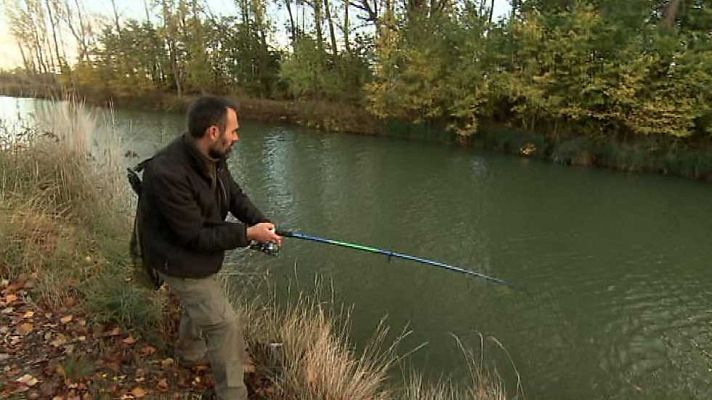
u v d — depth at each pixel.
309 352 3.31
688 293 6.53
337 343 3.91
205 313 2.44
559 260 7.53
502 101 16.22
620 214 9.82
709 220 9.51
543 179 12.38
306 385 3.11
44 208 4.41
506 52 15.59
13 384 2.55
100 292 3.38
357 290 6.27
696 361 5.16
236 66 25.89
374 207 9.83
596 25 13.75
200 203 2.31
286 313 4.57
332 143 16.88
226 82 26.50
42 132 5.34
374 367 4.55
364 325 5.51
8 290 3.35
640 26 13.95
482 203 10.31
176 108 24.77
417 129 17.59
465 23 16.81
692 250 8.01
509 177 12.51
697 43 12.92
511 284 6.64
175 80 27.09
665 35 13.20
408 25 18.08
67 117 5.68
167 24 26.36
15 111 6.87
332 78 21.06
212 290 2.48
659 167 12.94
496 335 5.48
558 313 5.98
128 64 26.77
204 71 26.08
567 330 5.62
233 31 26.02
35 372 2.66
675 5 14.22
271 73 25.25
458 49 16.36
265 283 6.12
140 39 26.77
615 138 13.90
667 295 6.49
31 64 22.16
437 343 5.25
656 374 4.96
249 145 16.36
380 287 6.39
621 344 5.42
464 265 7.22
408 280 6.61
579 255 7.71
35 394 2.51
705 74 12.29
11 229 3.82
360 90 20.14
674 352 5.30
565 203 10.48
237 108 2.34
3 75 18.95
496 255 7.65
